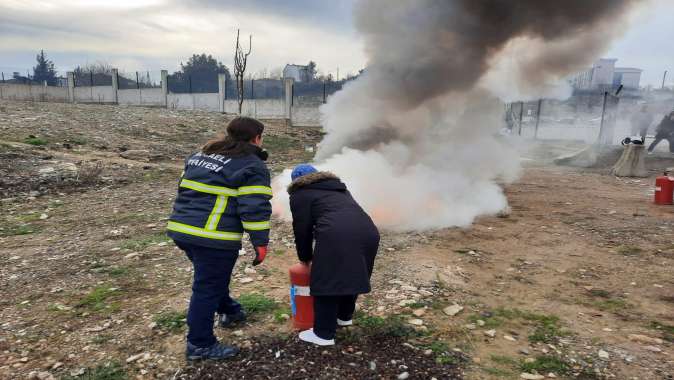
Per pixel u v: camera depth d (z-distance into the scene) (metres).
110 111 18.19
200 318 2.71
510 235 5.71
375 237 2.90
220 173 2.65
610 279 4.26
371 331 3.13
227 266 2.71
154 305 3.57
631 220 6.40
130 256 4.72
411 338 3.05
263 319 3.30
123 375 2.66
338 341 2.99
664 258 4.79
